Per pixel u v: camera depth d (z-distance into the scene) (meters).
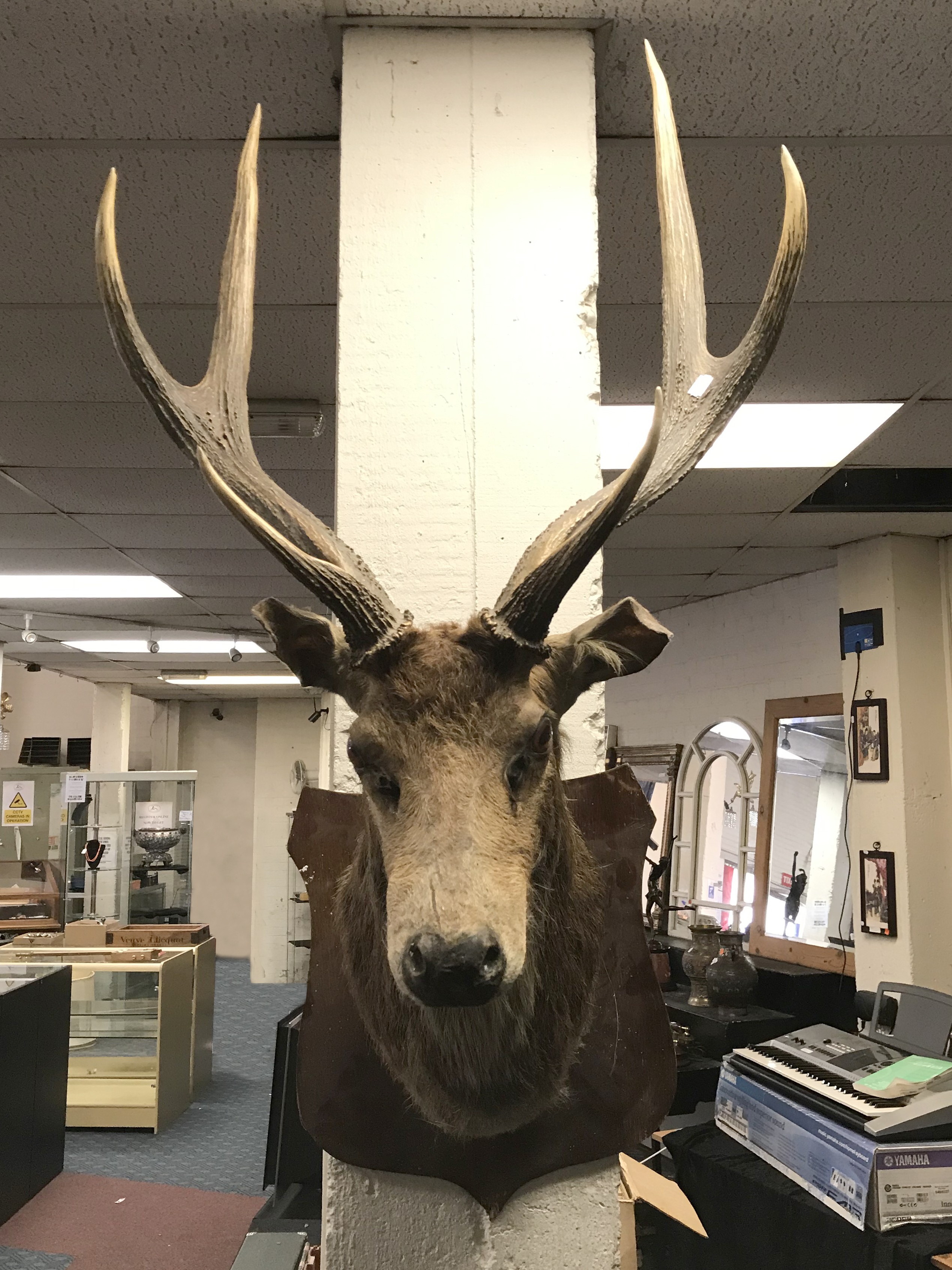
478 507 1.53
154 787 7.49
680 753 6.78
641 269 2.33
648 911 6.46
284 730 10.84
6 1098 3.89
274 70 1.68
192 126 1.83
